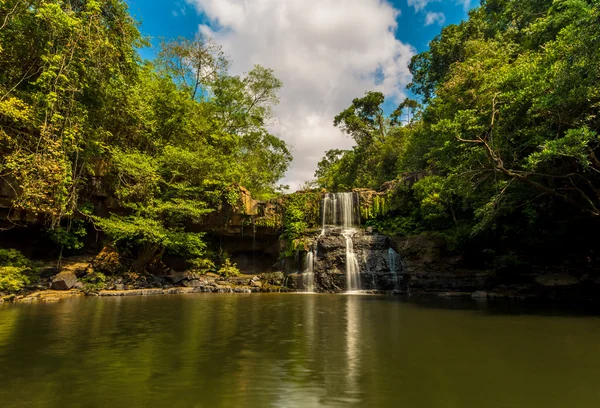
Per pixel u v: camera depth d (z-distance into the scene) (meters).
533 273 15.74
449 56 29.61
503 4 29.39
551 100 10.55
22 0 12.26
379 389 4.08
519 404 3.63
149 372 4.68
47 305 11.68
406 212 22.98
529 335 7.11
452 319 9.20
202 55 27.81
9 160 12.02
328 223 24.53
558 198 14.62
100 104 15.85
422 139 25.98
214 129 25.58
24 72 13.70
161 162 20.28
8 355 5.47
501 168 11.90
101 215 20.28
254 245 24.59
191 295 16.36
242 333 7.32
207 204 22.30
